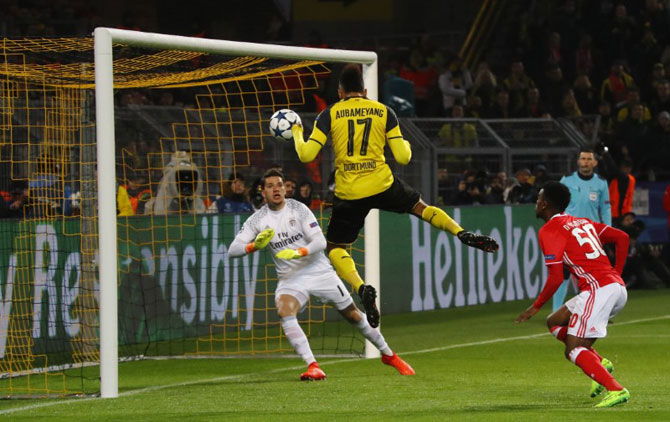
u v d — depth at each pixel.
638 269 40.34
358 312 21.09
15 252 24.66
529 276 38.81
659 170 43.50
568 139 38.81
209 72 24.67
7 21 42.19
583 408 16.80
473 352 25.11
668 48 50.09
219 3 51.00
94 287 25.70
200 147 31.66
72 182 26.14
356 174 17.59
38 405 18.39
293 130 18.20
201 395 19.02
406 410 16.78
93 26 44.66
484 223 36.78
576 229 17.34
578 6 52.62
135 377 21.98
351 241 18.22
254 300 30.52
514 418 15.83
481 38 56.22
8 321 24.41
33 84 27.25
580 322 17.19
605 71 50.72
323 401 17.92
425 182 35.72
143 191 30.12
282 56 22.25
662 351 24.70
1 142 26.98
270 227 20.66
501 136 38.34
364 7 57.78
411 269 34.81
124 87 26.17
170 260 28.47
